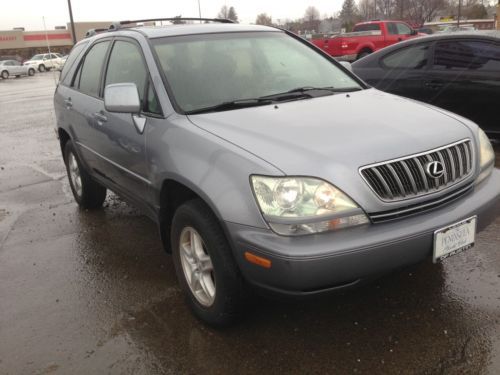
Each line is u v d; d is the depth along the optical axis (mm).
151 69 3545
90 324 3219
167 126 3225
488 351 2697
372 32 19219
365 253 2447
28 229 4945
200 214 2830
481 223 2873
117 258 4137
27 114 14078
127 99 3344
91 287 3689
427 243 2598
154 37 3812
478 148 3043
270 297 2625
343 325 3002
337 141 2701
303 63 4082
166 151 3131
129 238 4531
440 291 3275
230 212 2586
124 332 3104
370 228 2529
